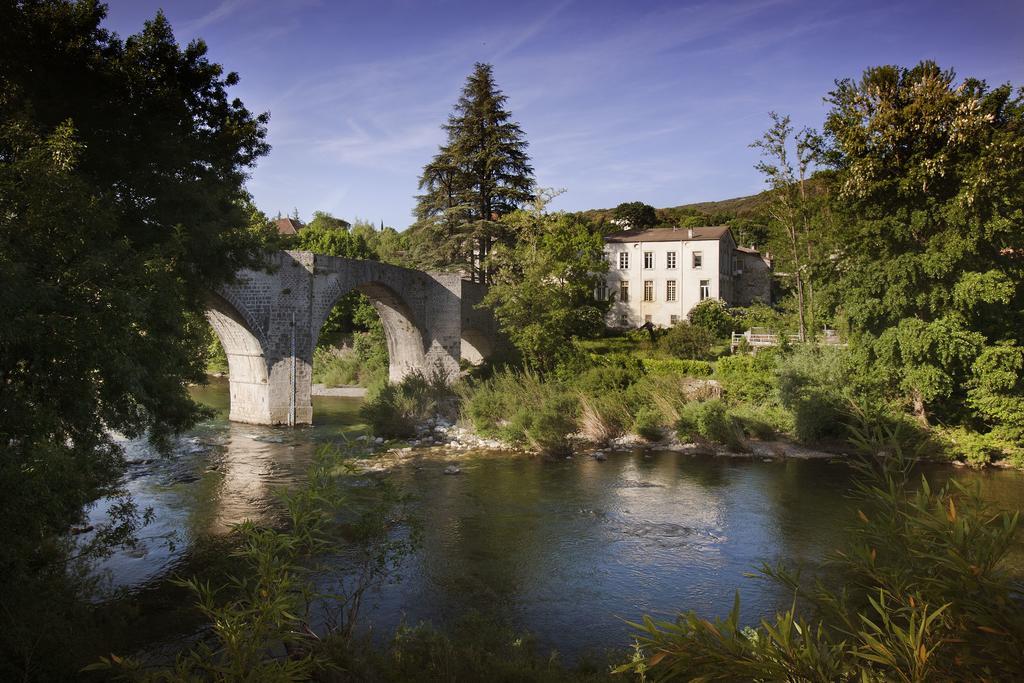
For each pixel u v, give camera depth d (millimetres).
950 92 21578
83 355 8766
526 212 37938
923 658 2514
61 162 9273
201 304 15531
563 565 12773
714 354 39875
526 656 8273
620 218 80938
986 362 21328
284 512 15812
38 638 6781
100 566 11852
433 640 7938
